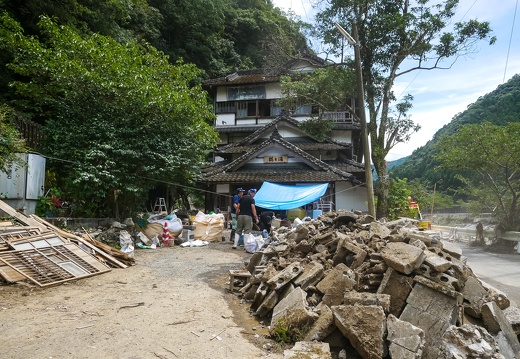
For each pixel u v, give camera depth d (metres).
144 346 3.64
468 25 14.85
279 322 4.23
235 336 4.15
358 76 12.70
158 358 3.41
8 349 3.43
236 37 37.84
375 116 17.41
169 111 11.14
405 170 54.91
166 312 4.77
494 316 4.29
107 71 10.80
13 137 7.77
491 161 14.97
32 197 9.72
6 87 13.69
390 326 3.72
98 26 17.45
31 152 9.61
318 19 16.55
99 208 11.38
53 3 15.20
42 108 13.30
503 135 14.17
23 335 3.78
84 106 10.77
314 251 6.39
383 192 17.12
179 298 5.50
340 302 4.47
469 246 16.88
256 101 27.89
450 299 4.15
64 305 4.88
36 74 11.49
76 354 3.38
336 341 3.98
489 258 12.38
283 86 18.02
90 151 9.86
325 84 16.59
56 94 11.98
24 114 12.26
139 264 8.20
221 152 23.22
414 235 5.61
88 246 7.73
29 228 7.37
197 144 12.53
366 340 3.61
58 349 3.46
